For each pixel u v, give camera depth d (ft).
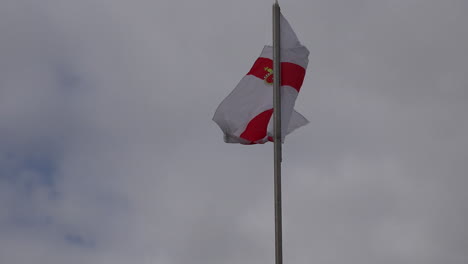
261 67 75.87
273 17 69.77
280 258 62.54
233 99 75.51
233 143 75.66
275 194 64.69
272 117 74.84
